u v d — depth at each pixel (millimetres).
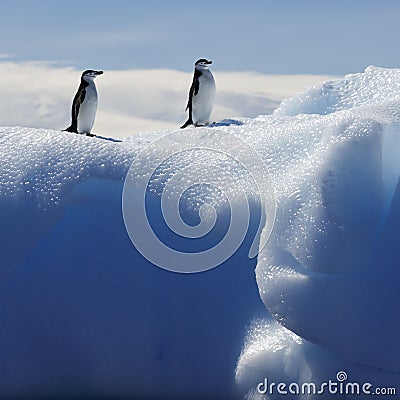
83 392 15602
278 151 17438
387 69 28203
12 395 15531
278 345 14688
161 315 15531
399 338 14039
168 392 15289
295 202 15469
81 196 16547
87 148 17328
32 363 15492
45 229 16156
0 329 15539
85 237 16109
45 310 15586
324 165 15297
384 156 15805
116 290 15648
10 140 17781
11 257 15930
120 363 15414
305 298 14297
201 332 15359
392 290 14320
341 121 15711
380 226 14945
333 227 14750
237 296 15562
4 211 16328
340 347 14234
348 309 14242
